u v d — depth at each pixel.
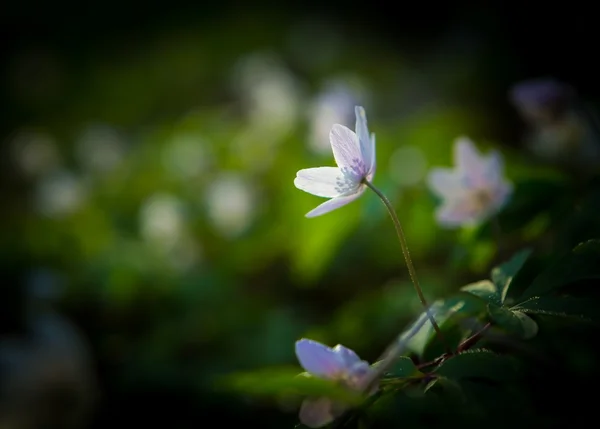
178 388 0.76
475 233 0.52
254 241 0.90
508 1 1.37
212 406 0.73
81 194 1.12
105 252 0.94
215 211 0.94
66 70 2.21
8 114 2.02
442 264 0.72
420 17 2.05
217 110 1.66
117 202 1.16
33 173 1.33
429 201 0.61
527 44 1.29
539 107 0.57
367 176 0.43
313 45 1.98
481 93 1.38
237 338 0.79
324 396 0.40
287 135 1.03
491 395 0.40
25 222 1.17
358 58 1.95
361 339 0.60
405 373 0.40
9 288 0.81
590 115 0.58
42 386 0.70
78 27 2.31
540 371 0.44
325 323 0.77
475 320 0.43
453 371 0.40
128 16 2.32
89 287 0.89
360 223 0.59
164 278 0.88
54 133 1.92
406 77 1.68
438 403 0.40
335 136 0.42
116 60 2.23
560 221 0.51
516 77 1.32
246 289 0.89
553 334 0.45
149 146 1.37
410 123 1.17
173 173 1.18
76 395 0.74
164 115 1.98
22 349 0.72
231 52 2.20
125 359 0.84
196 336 0.80
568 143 0.58
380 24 2.10
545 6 1.22
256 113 1.12
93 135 1.36
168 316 0.86
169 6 2.32
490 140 1.26
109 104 2.07
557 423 0.42
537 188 0.51
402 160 0.86
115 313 0.88
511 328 0.40
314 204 0.75
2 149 1.54
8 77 2.14
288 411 0.70
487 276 0.60
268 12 2.27
